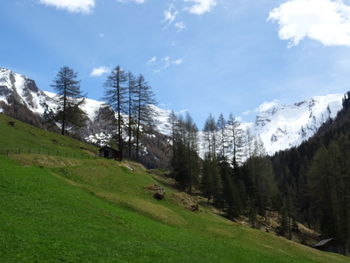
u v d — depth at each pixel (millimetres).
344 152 105188
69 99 83000
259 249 40625
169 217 42906
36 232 23234
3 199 28688
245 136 102000
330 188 90875
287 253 42906
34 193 33031
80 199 36531
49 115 86500
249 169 94500
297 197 124250
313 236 87875
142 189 52531
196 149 85750
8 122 72125
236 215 74188
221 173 90688
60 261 19484
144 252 25500
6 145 55938
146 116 74875
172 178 82562
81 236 25094
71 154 65188
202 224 46250
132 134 76875
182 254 28234
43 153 57969
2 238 20547
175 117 94250
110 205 39375
